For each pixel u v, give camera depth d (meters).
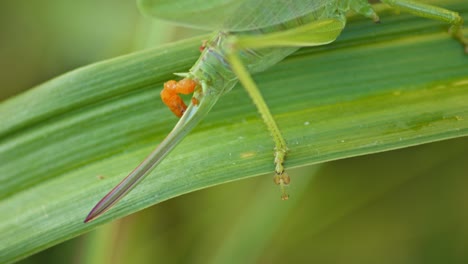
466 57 0.24
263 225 0.25
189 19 0.22
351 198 0.26
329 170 0.26
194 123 0.23
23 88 0.26
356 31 0.24
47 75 0.26
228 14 0.23
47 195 0.24
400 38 0.24
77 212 0.23
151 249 0.26
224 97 0.24
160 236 0.26
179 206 0.26
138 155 0.24
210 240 0.26
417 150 0.26
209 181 0.23
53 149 0.24
